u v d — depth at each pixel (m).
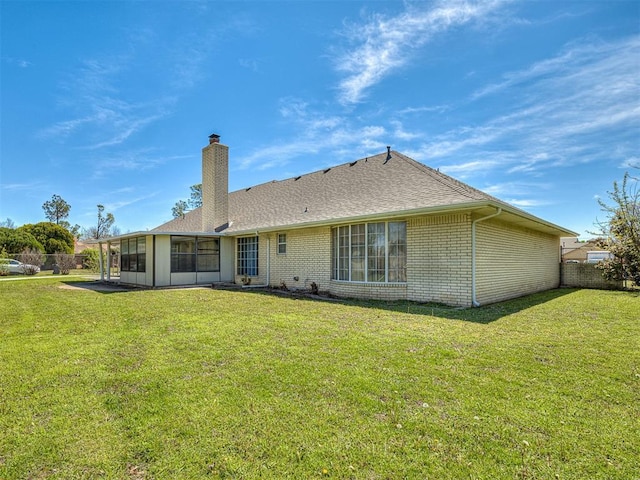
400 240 9.98
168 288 14.09
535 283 13.53
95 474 2.32
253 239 15.60
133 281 16.50
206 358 4.57
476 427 2.85
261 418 3.00
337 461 2.43
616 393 3.48
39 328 6.46
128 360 4.52
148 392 3.53
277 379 3.83
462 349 4.90
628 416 3.03
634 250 13.82
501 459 2.45
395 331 5.98
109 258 19.02
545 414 3.05
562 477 2.27
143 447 2.60
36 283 17.59
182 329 6.25
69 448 2.60
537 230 13.48
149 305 9.17
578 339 5.45
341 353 4.74
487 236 9.65
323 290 11.96
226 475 2.30
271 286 14.31
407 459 2.46
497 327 6.30
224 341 5.39
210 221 16.83
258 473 2.32
